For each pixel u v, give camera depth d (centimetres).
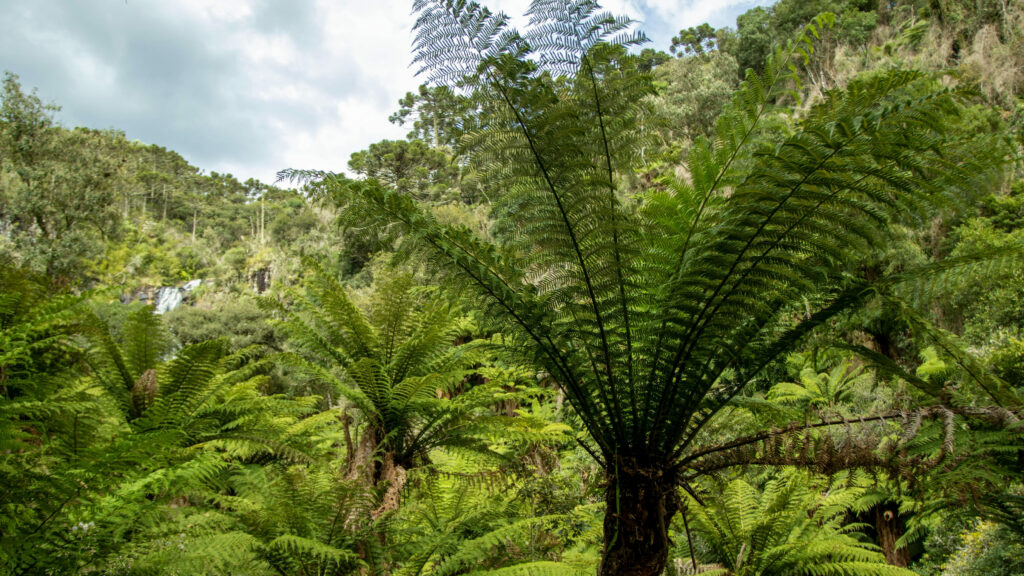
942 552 584
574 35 176
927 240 962
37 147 1297
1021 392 239
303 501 292
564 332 232
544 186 212
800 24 2722
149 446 191
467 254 214
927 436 201
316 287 410
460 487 371
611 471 235
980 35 1612
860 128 174
